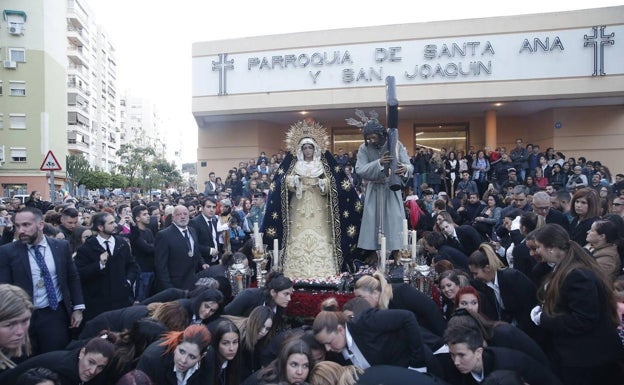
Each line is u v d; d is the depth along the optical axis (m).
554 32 15.94
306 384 3.29
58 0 31.62
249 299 4.72
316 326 3.55
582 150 17.75
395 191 5.59
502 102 16.86
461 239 6.45
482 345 3.27
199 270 6.74
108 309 5.52
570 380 3.71
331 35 17.16
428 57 16.56
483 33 16.28
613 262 4.34
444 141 20.25
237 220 9.79
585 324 3.51
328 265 5.86
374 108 17.34
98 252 5.54
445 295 4.52
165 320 4.14
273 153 20.59
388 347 3.63
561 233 3.85
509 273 4.36
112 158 64.56
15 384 3.12
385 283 4.23
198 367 3.54
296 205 6.08
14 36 29.02
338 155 16.89
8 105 29.03
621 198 6.38
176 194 17.67
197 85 18.00
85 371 3.38
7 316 2.95
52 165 11.53
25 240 4.57
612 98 16.22
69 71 45.00
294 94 17.34
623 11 15.56
